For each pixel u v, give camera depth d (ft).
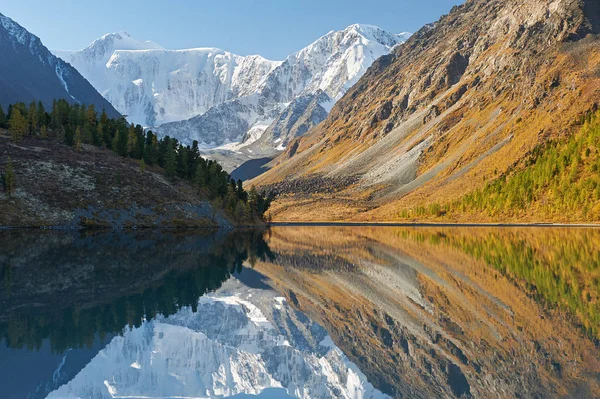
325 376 88.17
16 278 165.17
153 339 104.37
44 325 109.50
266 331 118.42
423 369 87.56
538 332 102.78
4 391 74.64
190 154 582.35
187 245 316.19
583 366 82.12
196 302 143.84
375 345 105.09
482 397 71.56
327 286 175.11
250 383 85.15
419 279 184.14
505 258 242.58
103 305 131.03
